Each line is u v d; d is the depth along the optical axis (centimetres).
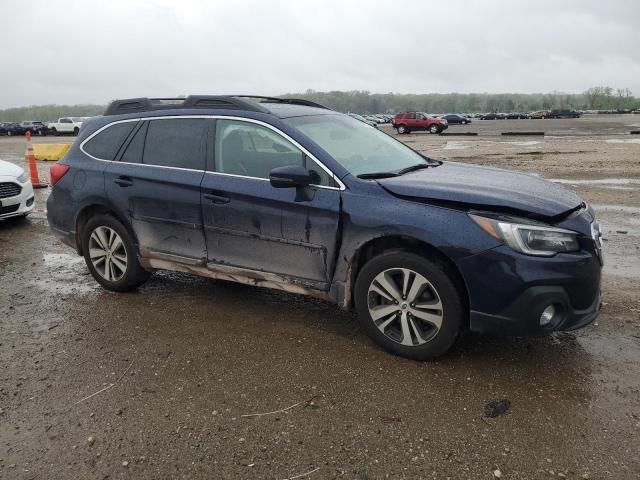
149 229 461
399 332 370
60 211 514
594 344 381
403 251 356
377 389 330
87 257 511
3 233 766
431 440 282
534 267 320
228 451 278
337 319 434
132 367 364
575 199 370
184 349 388
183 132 447
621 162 1462
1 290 524
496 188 356
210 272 440
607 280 510
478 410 306
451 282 340
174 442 286
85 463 272
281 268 403
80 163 501
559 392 322
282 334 409
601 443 276
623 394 318
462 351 374
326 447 279
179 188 436
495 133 3484
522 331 328
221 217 418
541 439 280
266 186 397
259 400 322
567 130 3672
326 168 378
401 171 411
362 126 481
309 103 515
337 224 369
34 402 325
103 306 474
